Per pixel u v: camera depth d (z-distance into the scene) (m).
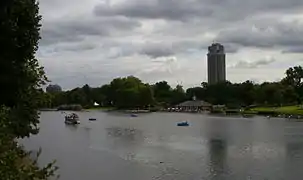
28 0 24.80
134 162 62.66
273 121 165.75
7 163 15.89
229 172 54.09
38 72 45.94
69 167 58.03
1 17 20.22
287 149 76.50
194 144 86.69
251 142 89.25
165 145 85.12
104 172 54.84
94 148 80.19
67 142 90.88
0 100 21.38
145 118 199.00
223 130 124.19
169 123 159.62
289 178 50.47
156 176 52.09
